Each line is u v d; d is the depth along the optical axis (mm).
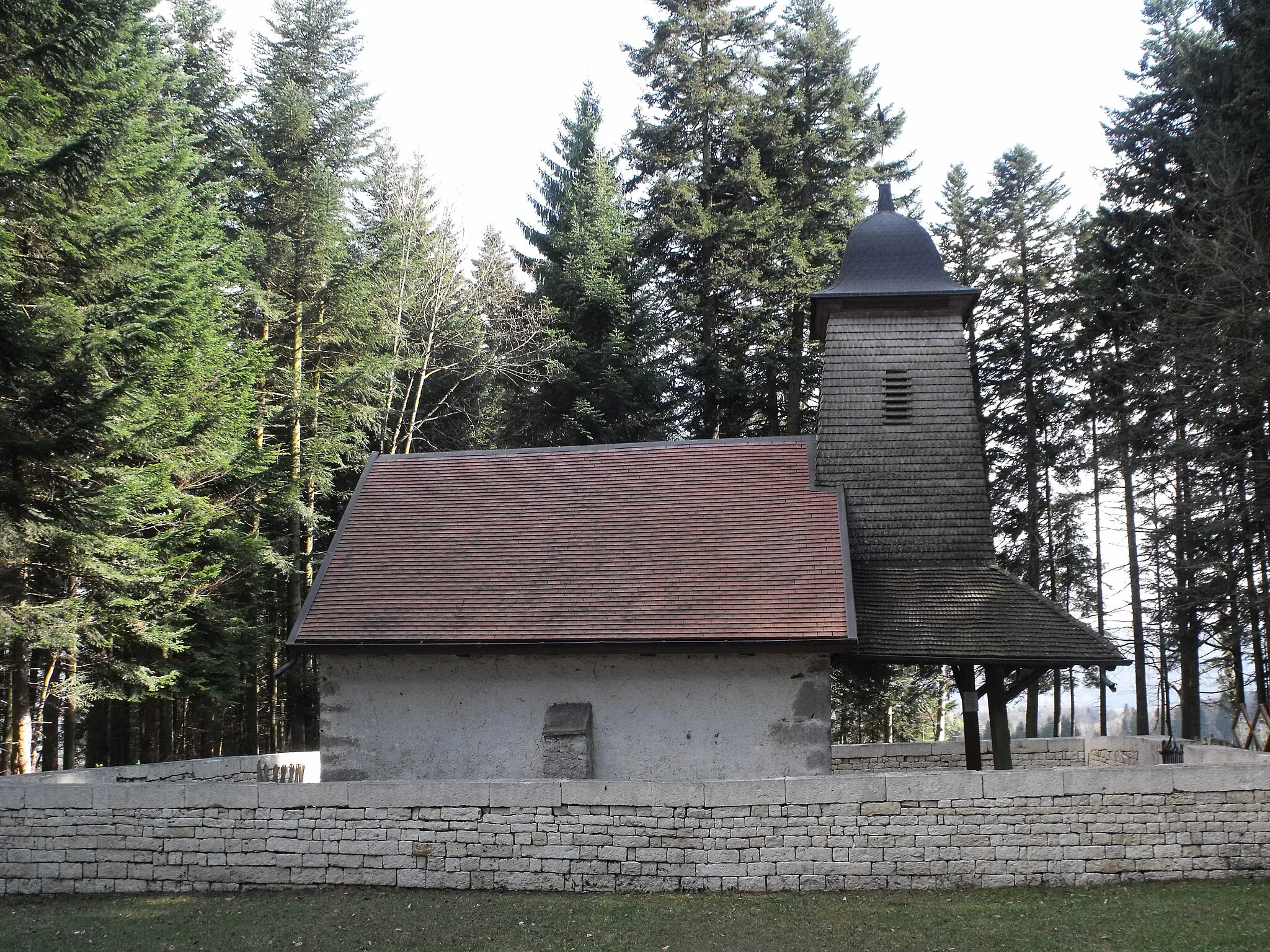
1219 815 11508
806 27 38094
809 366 34906
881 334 19594
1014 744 21266
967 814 11562
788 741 15281
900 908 10844
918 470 18938
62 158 16688
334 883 12008
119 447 18859
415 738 16000
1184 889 11125
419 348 34625
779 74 37156
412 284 33969
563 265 35125
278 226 30688
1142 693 29047
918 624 17062
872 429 19188
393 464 20266
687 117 36375
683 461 19219
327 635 16109
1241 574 23750
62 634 18156
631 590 16375
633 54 37031
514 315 35062
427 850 11922
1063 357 32750
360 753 16078
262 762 18484
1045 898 11039
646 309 35188
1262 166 22109
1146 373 25172
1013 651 16391
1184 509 24328
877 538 18719
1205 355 21359
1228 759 16406
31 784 12680
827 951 9758
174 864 12289
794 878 11531
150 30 26984
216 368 23375
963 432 19016
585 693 15773
